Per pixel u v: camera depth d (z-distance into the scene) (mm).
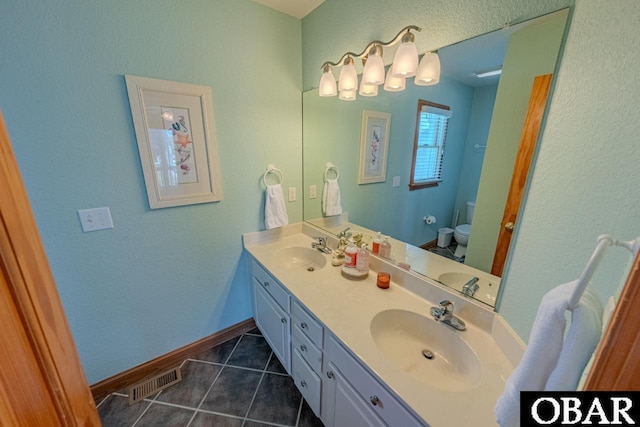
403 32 1127
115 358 1534
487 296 1001
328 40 1569
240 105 1617
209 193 1616
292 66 1780
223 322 1926
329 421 1191
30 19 1018
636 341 305
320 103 1751
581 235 601
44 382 369
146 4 1229
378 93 1392
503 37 841
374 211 1526
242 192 1760
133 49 1235
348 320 1070
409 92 1243
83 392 493
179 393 1531
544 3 714
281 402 1478
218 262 1789
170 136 1412
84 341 1417
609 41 530
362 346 931
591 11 579
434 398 737
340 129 1657
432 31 1060
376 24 1281
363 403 923
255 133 1720
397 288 1323
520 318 825
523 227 809
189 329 1776
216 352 1846
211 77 1477
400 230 1375
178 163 1469
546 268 714
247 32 1547
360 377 917
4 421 304
